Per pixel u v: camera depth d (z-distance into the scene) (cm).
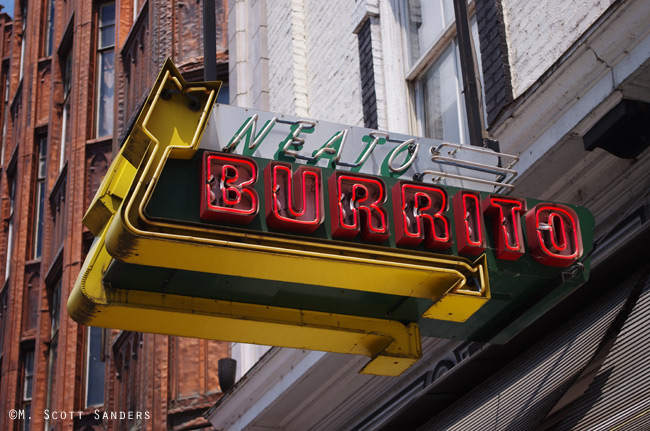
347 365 1444
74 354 2828
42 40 3922
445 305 949
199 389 2220
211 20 1152
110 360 2562
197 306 940
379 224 934
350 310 989
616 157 1073
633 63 1003
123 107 2891
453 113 1425
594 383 905
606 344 945
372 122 1537
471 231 960
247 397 1619
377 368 1010
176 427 2202
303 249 898
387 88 1548
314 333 984
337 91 1698
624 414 829
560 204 998
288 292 952
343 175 940
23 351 3388
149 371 2273
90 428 2742
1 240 3822
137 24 2845
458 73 1433
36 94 3794
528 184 1116
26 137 3738
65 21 3600
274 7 1973
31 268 3500
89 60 3197
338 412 1528
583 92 1048
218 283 931
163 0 2642
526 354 1099
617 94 1021
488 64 1291
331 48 1744
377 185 950
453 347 1309
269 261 886
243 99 2019
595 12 1129
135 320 938
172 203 883
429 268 920
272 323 960
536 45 1216
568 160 1091
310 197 916
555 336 1069
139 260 868
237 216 881
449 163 1042
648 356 869
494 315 1023
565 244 982
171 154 896
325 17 1786
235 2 2147
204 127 912
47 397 3086
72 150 3075
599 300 1039
